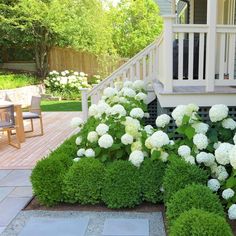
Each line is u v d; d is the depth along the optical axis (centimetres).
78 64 1446
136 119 382
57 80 1317
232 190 270
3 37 1317
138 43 1797
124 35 1827
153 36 1828
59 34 1328
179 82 414
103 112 388
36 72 1453
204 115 419
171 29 399
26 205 328
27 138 643
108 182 311
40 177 318
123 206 311
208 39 401
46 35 1347
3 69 1476
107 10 1772
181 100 409
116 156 353
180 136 403
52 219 296
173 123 414
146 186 314
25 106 1132
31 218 299
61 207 322
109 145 335
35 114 661
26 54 1481
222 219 208
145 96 473
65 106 1104
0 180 400
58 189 320
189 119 322
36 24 1298
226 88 450
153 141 313
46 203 322
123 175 310
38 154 522
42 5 1259
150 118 610
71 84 1309
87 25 1355
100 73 1427
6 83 1115
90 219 295
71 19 1320
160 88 469
